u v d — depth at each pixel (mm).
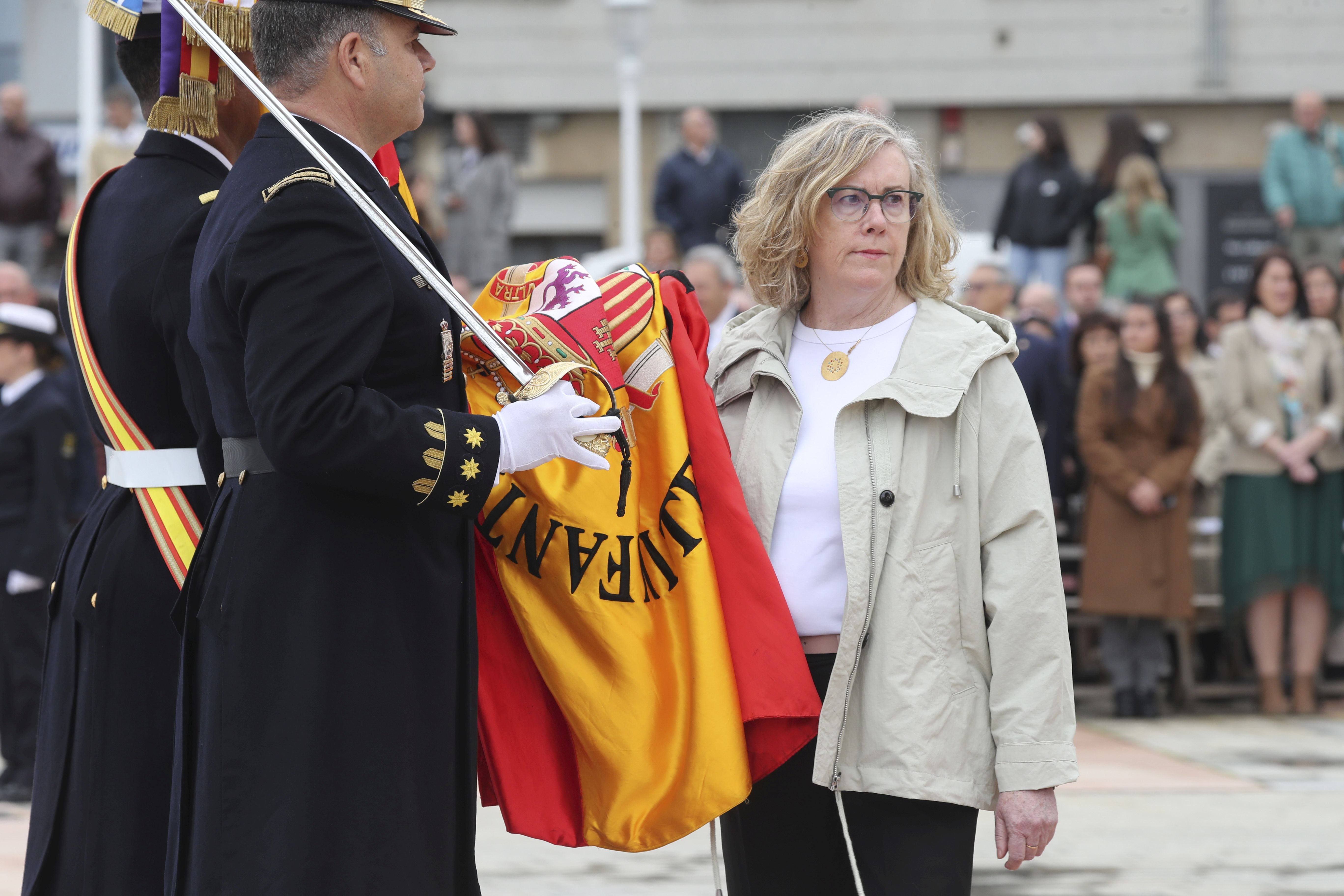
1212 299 29062
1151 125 50406
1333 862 14812
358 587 7445
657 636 8609
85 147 36906
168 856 7805
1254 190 50094
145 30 8953
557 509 8500
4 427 18641
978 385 8469
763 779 8758
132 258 8484
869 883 8414
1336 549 23312
